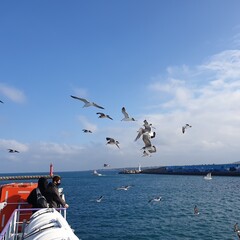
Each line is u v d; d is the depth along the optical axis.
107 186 105.75
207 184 100.56
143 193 74.00
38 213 7.90
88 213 43.78
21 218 10.23
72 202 58.12
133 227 33.22
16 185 10.85
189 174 189.62
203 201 55.38
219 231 30.20
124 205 52.16
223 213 41.34
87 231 31.81
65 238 5.86
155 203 53.50
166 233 30.02
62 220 7.15
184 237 28.22
